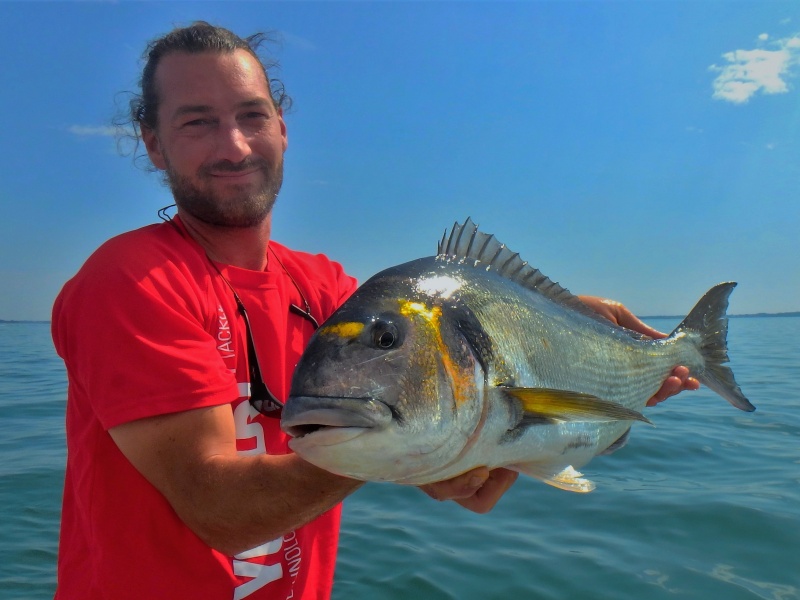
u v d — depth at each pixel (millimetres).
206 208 691
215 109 686
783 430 2299
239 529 509
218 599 596
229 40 714
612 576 1164
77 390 596
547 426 656
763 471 1751
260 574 629
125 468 572
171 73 691
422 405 510
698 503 1480
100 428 575
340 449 466
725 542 1285
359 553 1298
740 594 1086
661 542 1292
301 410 475
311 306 762
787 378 3922
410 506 1575
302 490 486
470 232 719
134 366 524
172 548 576
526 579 1167
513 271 747
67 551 622
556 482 693
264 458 501
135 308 539
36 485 1685
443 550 1300
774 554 1227
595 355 820
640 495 1561
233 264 720
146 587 571
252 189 698
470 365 567
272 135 721
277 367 672
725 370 1120
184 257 628
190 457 518
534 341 698
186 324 551
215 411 534
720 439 2162
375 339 512
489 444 582
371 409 481
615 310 1025
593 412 599
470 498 655
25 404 2916
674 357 1010
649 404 976
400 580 1180
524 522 1433
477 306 621
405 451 498
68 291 580
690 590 1102
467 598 1112
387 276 585
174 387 521
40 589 1163
